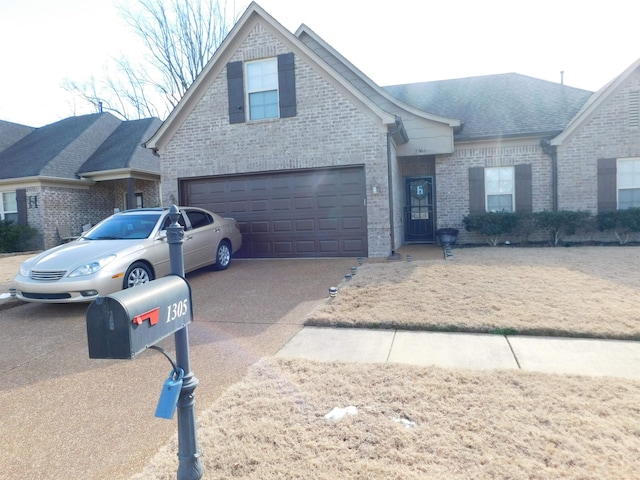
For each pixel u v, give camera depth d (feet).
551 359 12.66
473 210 40.32
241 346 14.69
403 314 16.93
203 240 26.89
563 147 38.17
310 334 15.83
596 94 38.17
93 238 23.66
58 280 19.29
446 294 19.21
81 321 18.75
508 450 7.79
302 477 7.29
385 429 8.66
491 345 14.02
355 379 11.27
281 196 34.24
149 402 10.90
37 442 9.18
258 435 8.62
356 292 20.44
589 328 14.56
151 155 57.77
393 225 33.55
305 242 33.81
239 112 34.55
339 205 32.96
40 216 50.47
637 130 36.68
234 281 25.61
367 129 31.86
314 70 32.81
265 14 33.30
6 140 63.26
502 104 44.68
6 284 27.12
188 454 6.85
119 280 20.20
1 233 48.62
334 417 9.27
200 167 35.63
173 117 35.73
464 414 9.14
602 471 7.11
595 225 37.17
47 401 11.11
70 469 8.21
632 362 12.26
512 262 26.48
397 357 13.23
